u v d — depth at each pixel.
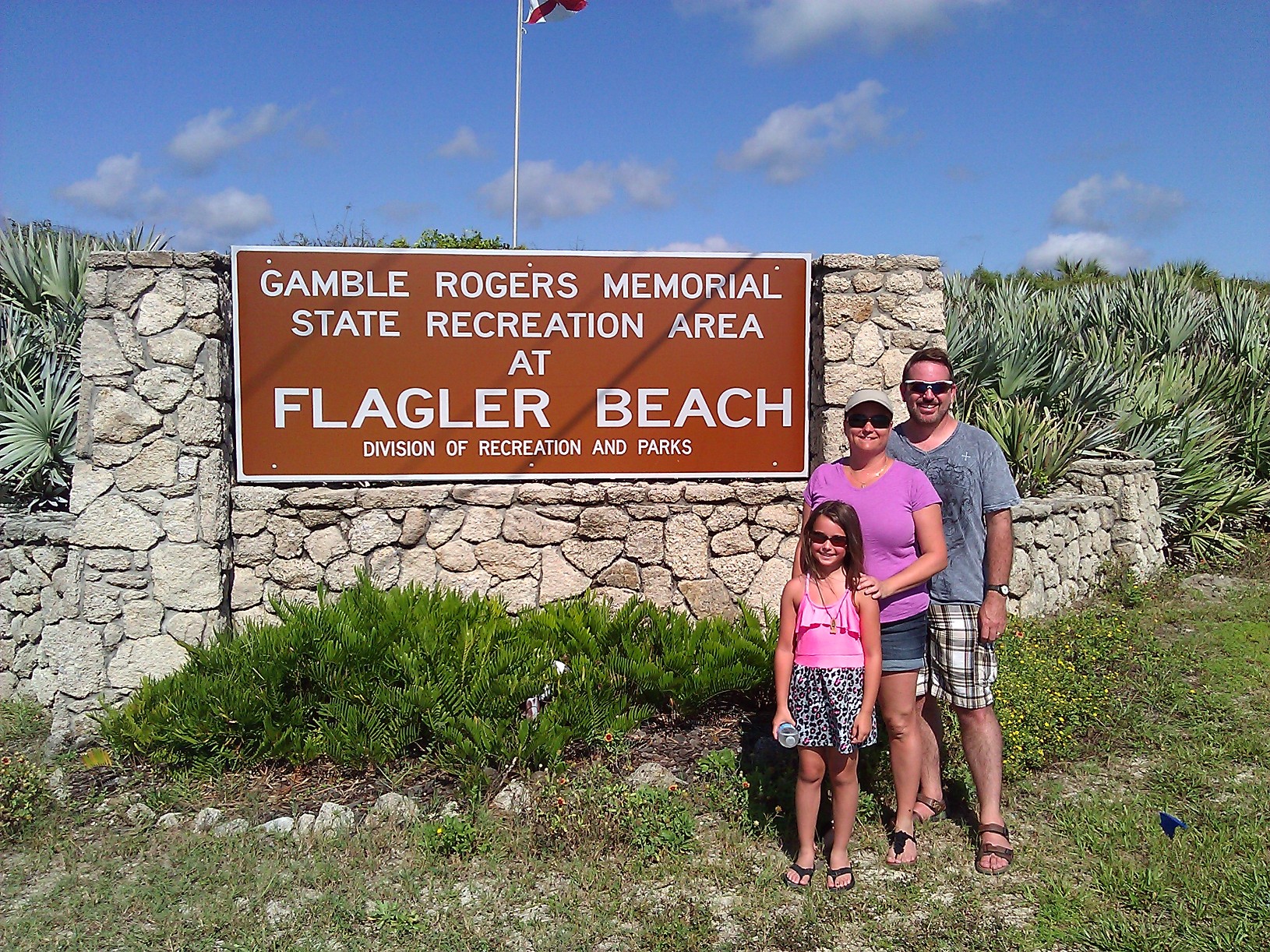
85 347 5.35
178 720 4.73
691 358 6.15
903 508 3.90
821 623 3.74
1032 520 7.37
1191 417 10.05
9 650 6.05
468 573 5.97
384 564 5.89
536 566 6.03
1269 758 4.95
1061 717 5.19
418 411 5.94
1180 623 7.45
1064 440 8.48
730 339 6.17
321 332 5.83
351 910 3.64
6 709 5.84
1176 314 12.45
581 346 6.07
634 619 5.57
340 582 5.85
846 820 3.79
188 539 5.39
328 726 4.75
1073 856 4.05
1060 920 3.58
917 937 3.51
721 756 4.64
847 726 3.68
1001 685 5.25
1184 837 4.09
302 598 5.82
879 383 6.13
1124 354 11.55
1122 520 8.66
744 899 3.74
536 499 6.01
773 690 5.30
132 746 4.85
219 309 5.53
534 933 3.53
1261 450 10.52
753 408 6.21
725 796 4.41
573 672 5.11
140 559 5.35
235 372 5.75
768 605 6.21
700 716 5.24
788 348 6.22
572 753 4.82
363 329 5.87
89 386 5.35
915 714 4.01
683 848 4.07
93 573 5.33
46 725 5.62
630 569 6.11
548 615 5.70
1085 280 20.55
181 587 5.38
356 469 5.91
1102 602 7.97
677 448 6.18
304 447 5.85
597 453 6.11
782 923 3.57
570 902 3.71
